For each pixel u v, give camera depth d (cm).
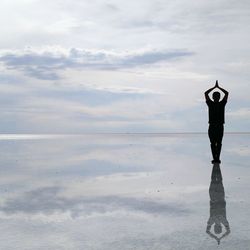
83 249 366
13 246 378
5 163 1284
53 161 1352
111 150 2045
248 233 411
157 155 1603
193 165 1149
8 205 589
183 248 361
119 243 384
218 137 1172
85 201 618
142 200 619
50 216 511
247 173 943
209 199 614
